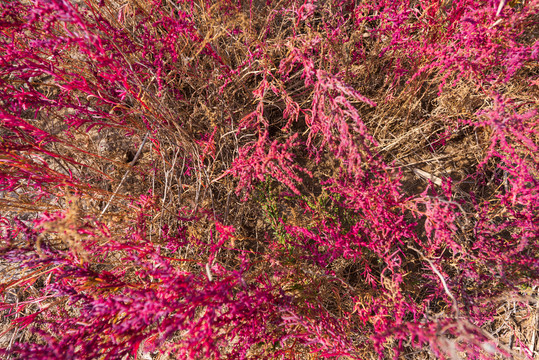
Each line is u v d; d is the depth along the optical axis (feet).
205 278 6.00
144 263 5.34
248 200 8.36
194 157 7.73
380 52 7.41
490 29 4.91
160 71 6.53
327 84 4.68
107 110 8.17
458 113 7.54
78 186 6.30
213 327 4.53
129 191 8.30
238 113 8.71
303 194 8.43
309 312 5.83
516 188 5.10
